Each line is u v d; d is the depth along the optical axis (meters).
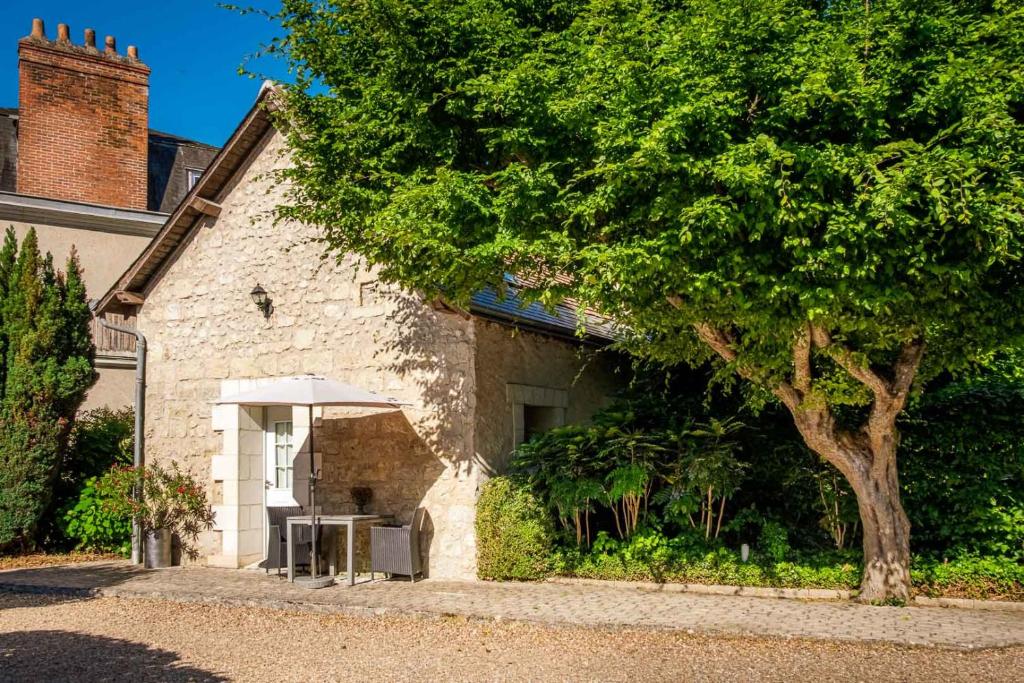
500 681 5.43
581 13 6.86
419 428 9.52
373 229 6.89
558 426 10.85
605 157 6.10
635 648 6.18
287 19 7.50
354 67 7.60
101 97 16.97
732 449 9.16
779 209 5.48
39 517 11.65
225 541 10.60
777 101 6.02
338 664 5.92
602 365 12.07
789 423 9.69
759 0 5.75
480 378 9.38
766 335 6.81
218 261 11.14
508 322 9.74
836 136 6.06
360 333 10.01
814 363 8.00
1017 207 5.41
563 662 5.85
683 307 6.67
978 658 5.69
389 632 6.89
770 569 8.23
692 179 5.78
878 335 6.72
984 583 7.51
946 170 5.13
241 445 10.70
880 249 5.59
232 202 11.12
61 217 16.44
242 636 6.87
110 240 17.12
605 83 6.08
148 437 11.41
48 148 16.25
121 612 7.94
